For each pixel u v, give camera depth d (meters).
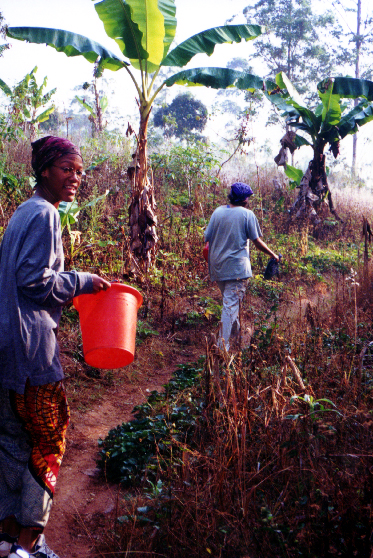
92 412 4.00
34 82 14.44
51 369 2.16
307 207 11.31
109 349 2.56
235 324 4.83
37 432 2.14
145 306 6.10
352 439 2.65
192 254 8.11
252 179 14.34
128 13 6.79
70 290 2.21
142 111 7.24
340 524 2.17
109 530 2.45
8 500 2.13
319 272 8.67
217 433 2.77
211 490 2.46
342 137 11.21
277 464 2.54
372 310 5.47
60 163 2.29
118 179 10.88
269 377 3.37
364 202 14.32
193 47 7.34
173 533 2.27
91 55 7.29
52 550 2.43
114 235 8.01
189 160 11.48
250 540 2.20
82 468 3.20
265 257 8.80
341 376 3.54
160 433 3.24
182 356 5.39
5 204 8.18
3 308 2.11
